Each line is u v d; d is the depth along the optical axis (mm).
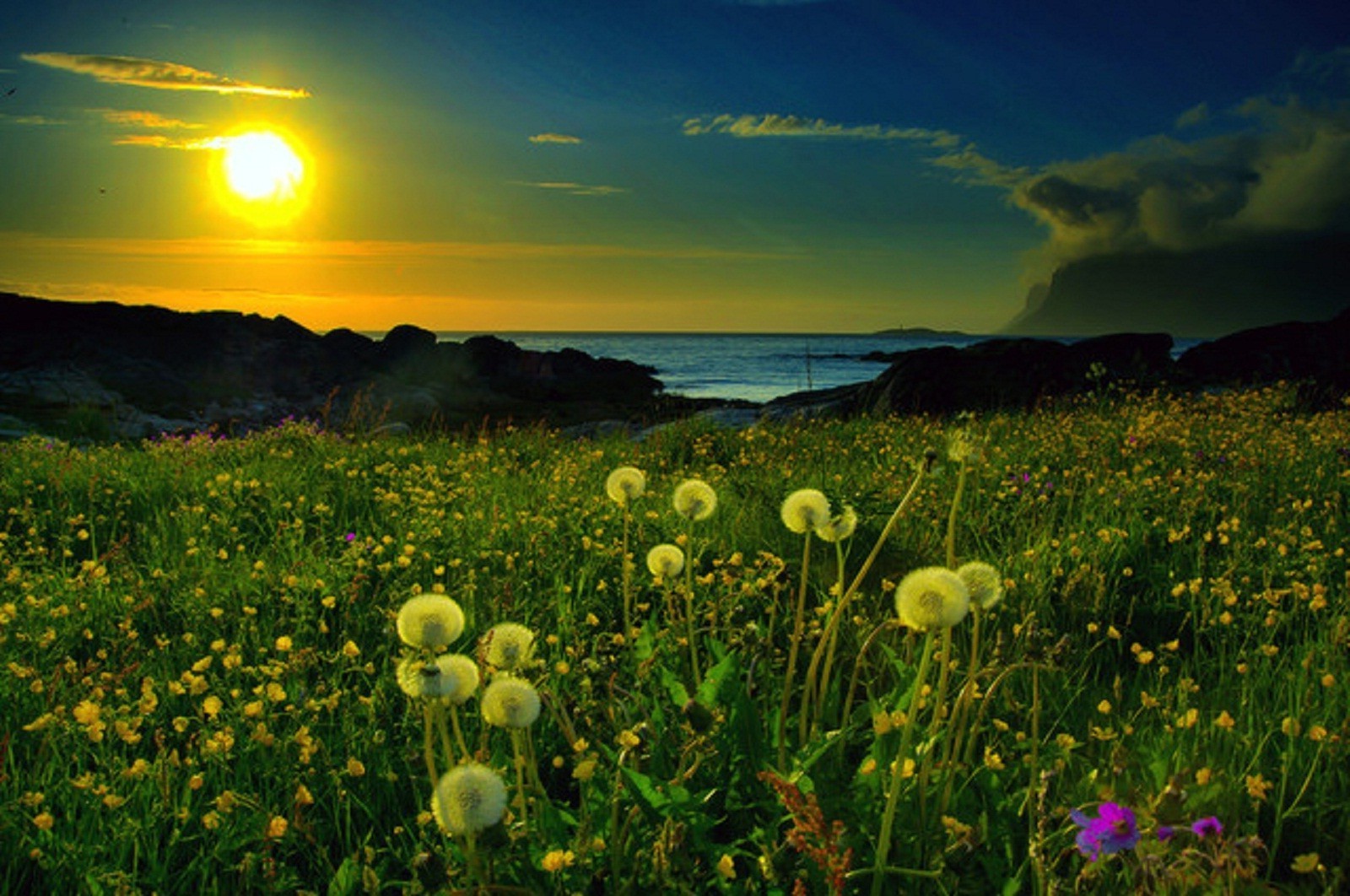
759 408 21609
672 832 2477
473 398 62156
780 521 6516
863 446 10930
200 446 11430
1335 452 8727
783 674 4219
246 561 6059
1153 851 2146
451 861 2705
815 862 2502
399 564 5770
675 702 3209
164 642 4613
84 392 45812
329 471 9562
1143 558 5973
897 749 2984
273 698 3631
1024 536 6242
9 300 55156
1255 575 5535
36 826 3084
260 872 2951
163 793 3090
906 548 5977
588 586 5578
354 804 3414
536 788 2803
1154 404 13992
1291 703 3652
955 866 2570
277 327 62031
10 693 4121
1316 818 2979
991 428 11398
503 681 2396
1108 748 3381
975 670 2941
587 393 73438
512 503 7742
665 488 8070
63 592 5477
